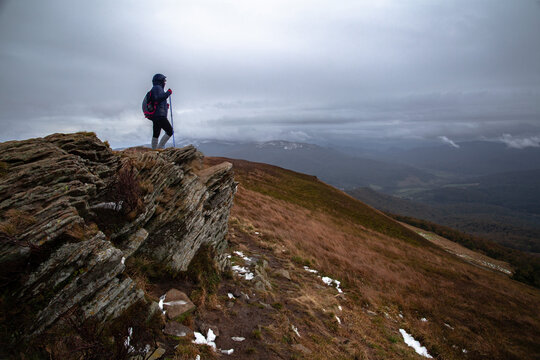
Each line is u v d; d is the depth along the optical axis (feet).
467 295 77.66
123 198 21.89
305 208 167.32
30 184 16.07
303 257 65.67
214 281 32.32
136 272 23.08
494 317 64.59
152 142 35.65
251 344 24.36
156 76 33.47
